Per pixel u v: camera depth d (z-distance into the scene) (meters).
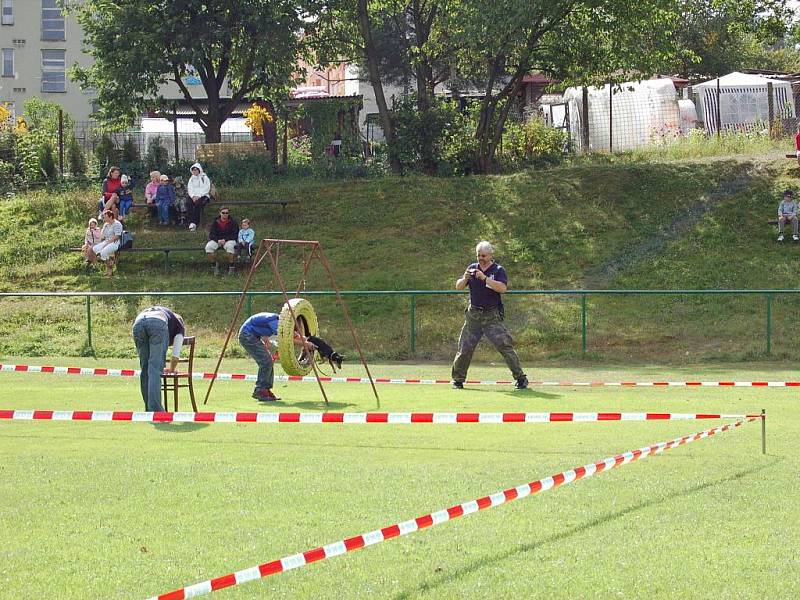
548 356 20.61
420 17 33.81
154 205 29.19
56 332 22.50
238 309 12.78
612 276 24.81
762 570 5.63
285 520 6.69
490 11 29.36
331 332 22.17
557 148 33.66
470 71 33.56
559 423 10.72
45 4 57.84
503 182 29.91
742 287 23.84
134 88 32.66
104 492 7.50
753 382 15.12
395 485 7.58
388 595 5.28
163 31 31.89
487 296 14.53
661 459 8.57
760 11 32.59
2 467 8.40
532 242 26.75
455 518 6.70
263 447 9.28
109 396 13.24
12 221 29.48
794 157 29.50
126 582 5.52
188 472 8.12
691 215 27.33
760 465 8.30
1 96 57.91
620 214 27.64
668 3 31.14
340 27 34.53
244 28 32.69
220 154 33.28
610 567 5.69
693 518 6.66
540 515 6.77
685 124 38.41
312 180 32.03
